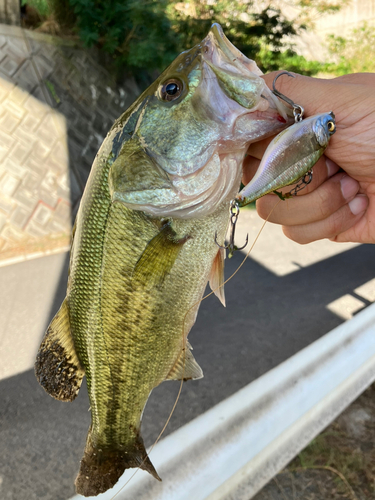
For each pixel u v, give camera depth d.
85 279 0.29
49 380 0.32
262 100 0.24
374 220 0.33
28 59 1.79
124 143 0.26
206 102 0.25
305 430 0.50
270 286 1.12
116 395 0.31
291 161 0.22
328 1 2.54
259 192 0.22
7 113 1.65
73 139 1.81
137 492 0.37
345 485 0.52
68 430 0.67
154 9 1.89
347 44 2.81
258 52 2.27
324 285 1.13
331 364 0.56
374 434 0.60
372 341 0.62
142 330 0.29
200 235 0.28
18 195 1.55
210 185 0.25
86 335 0.31
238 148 0.25
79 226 0.29
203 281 0.29
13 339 0.93
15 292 1.15
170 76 0.25
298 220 0.31
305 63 2.58
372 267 1.24
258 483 0.44
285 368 0.54
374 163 0.26
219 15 2.09
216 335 0.90
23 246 1.46
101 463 0.33
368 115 0.25
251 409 0.47
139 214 0.27
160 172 0.25
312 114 0.25
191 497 0.38
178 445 0.42
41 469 0.60
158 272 0.28
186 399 0.71
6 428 0.67
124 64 2.11
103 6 1.88
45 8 1.86
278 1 2.38
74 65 1.94
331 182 0.29
